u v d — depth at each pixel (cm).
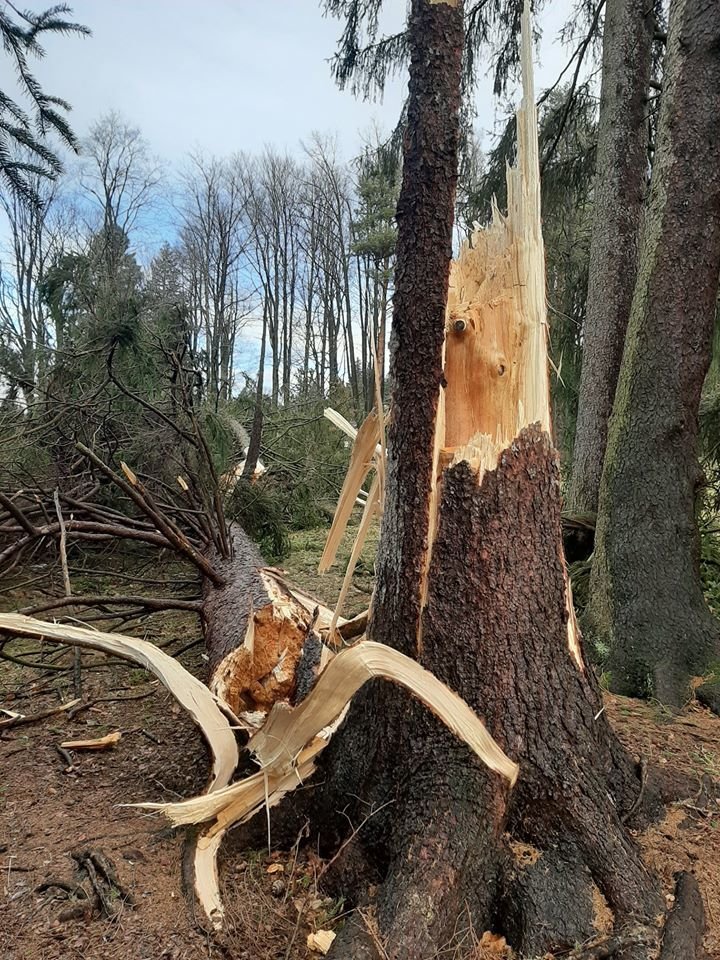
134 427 651
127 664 434
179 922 193
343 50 721
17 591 562
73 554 618
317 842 229
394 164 794
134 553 645
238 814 232
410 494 223
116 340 678
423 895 183
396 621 227
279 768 233
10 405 639
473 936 184
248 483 702
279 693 325
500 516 225
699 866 209
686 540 408
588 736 222
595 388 571
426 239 213
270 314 2744
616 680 385
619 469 427
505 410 238
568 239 798
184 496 554
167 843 231
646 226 428
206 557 491
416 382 220
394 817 208
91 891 206
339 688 214
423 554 223
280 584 422
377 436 292
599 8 657
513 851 201
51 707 371
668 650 379
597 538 444
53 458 624
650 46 565
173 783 285
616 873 193
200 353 902
